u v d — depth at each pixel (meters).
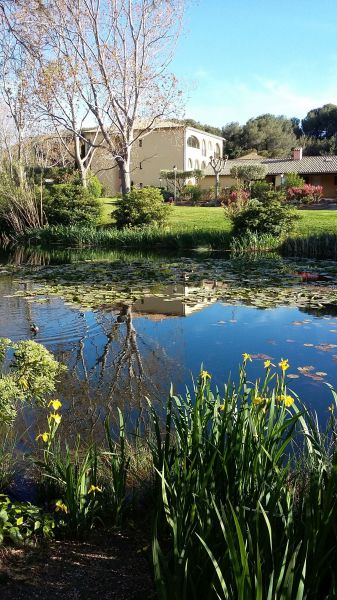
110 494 3.01
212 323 7.94
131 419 4.46
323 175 40.66
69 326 7.85
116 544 2.69
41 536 2.74
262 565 1.99
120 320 8.22
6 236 23.92
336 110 71.62
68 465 2.85
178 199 37.06
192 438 2.76
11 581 2.37
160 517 2.73
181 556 2.09
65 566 2.49
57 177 31.61
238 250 18.14
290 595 1.80
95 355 6.43
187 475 2.56
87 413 4.63
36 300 9.73
